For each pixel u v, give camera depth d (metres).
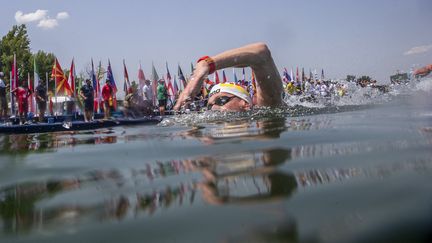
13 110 14.33
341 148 2.34
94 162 2.67
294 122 4.18
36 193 1.89
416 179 1.47
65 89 15.23
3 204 1.71
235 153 2.44
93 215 1.43
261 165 2.00
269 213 1.23
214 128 4.22
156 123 5.66
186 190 1.64
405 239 0.93
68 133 5.94
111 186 1.88
